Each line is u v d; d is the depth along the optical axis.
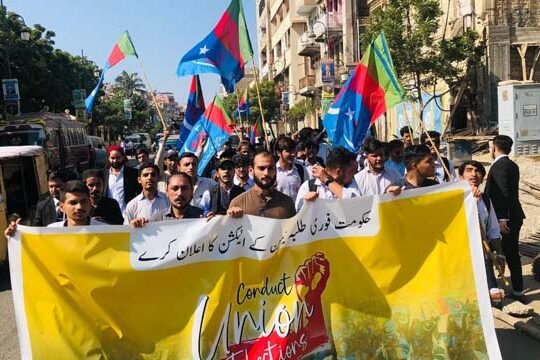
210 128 9.80
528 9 20.23
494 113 20.09
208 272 4.33
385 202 4.65
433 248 4.71
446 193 4.73
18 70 31.80
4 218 9.24
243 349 4.35
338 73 33.66
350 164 5.52
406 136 9.62
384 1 28.52
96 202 6.01
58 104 38.38
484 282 4.71
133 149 47.00
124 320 4.18
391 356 4.59
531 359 5.24
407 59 18.47
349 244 4.61
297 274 4.50
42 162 12.05
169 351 4.22
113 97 84.56
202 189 7.13
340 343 4.54
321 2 42.56
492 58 20.02
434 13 18.81
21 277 4.08
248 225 4.41
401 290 4.66
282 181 7.60
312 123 47.78
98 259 4.16
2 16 30.27
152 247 4.25
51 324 4.08
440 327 4.65
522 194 12.74
